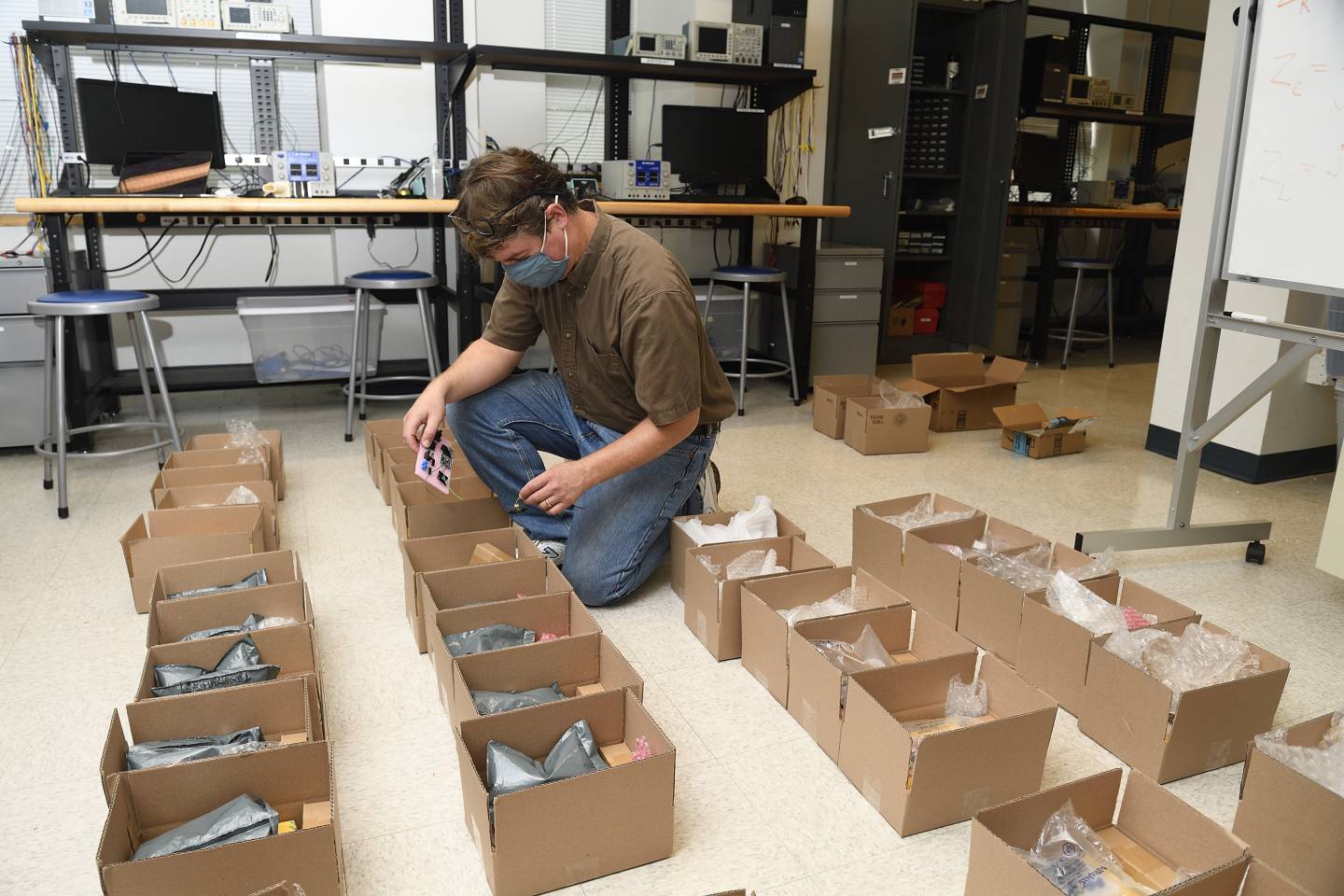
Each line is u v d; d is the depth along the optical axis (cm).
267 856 97
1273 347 272
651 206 324
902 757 121
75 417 289
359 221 382
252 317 314
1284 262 180
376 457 255
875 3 426
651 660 168
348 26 361
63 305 234
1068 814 110
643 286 153
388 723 147
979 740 122
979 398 341
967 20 447
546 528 194
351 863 117
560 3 389
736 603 165
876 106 435
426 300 318
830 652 149
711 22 373
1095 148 572
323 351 328
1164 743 133
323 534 226
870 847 122
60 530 227
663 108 396
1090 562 175
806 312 377
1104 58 557
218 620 155
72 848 119
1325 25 167
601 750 128
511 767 112
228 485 208
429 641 159
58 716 148
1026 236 572
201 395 377
